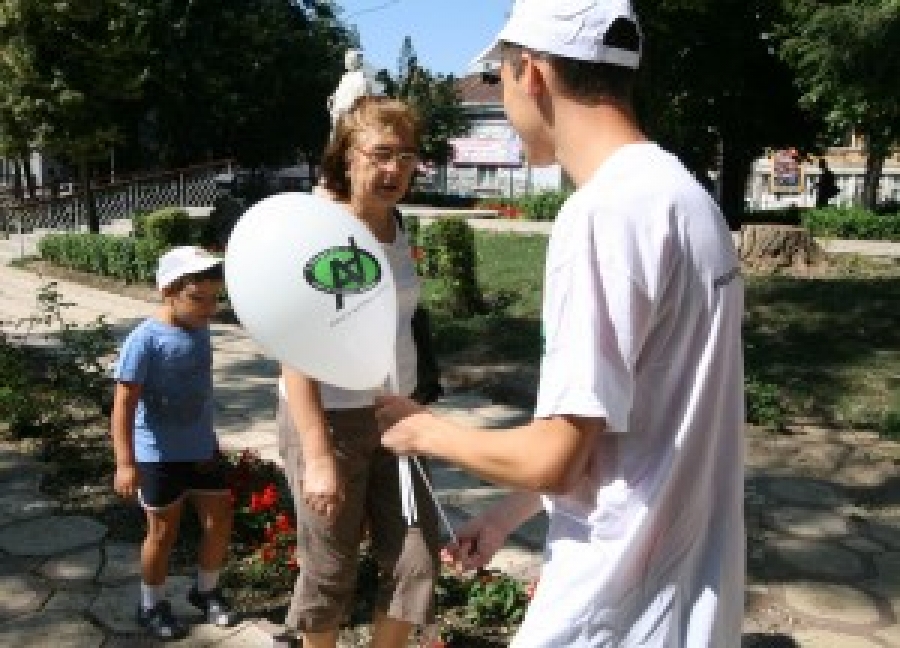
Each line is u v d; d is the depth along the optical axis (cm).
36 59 1758
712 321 149
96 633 370
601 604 151
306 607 284
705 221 148
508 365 834
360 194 266
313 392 253
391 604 283
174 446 352
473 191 4559
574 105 153
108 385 735
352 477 272
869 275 1292
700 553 156
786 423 677
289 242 203
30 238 2033
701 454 152
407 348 279
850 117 1641
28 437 609
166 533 359
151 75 3144
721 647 156
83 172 1902
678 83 2434
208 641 364
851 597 425
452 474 560
